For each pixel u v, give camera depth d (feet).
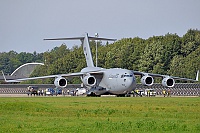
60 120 226.17
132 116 248.11
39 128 194.18
